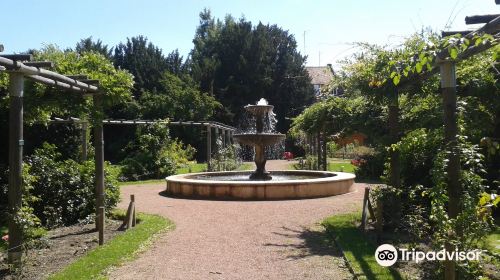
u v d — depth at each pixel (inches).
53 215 324.5
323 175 565.6
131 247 242.4
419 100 297.6
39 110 291.0
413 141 227.8
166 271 204.7
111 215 354.3
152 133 785.6
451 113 184.5
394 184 274.8
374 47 270.2
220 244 253.6
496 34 154.0
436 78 257.4
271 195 433.1
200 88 1449.3
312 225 303.3
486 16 145.8
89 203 347.9
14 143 213.9
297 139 1347.2
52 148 380.8
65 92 284.2
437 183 168.7
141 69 1403.8
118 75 300.4
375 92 271.3
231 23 1648.6
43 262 226.1
